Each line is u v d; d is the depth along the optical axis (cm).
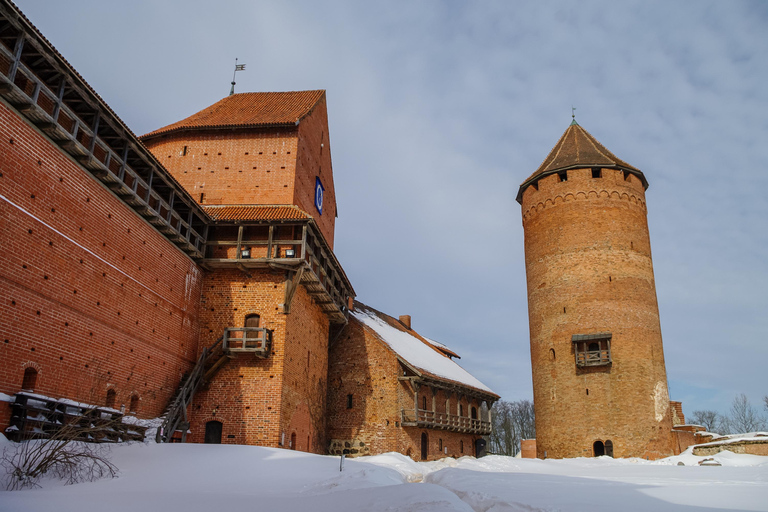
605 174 4488
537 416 4388
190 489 1452
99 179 2030
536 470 2930
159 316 2388
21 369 1653
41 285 1741
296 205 3133
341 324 3969
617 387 4019
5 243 1609
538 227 4641
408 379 3759
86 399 1914
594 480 1959
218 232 2798
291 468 1805
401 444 3662
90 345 1953
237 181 3145
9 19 1546
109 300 2066
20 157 1670
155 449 1909
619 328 4125
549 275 4456
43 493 1268
